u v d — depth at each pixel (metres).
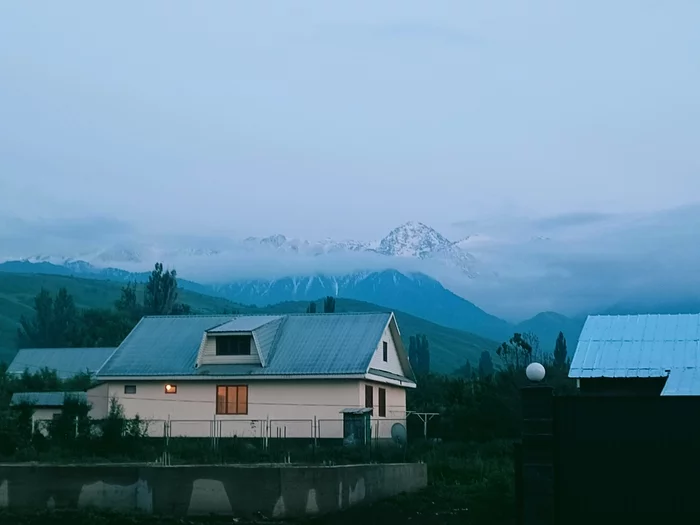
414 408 50.03
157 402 43.00
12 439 34.94
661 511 16.12
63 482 22.34
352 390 41.19
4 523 21.36
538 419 16.80
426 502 25.06
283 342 43.91
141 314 109.00
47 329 108.94
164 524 21.12
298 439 40.78
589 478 16.56
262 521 21.45
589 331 28.88
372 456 35.50
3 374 58.97
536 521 16.55
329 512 22.58
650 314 29.20
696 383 25.53
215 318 46.66
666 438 16.28
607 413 16.62
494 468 32.72
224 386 42.44
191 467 21.94
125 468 22.19
